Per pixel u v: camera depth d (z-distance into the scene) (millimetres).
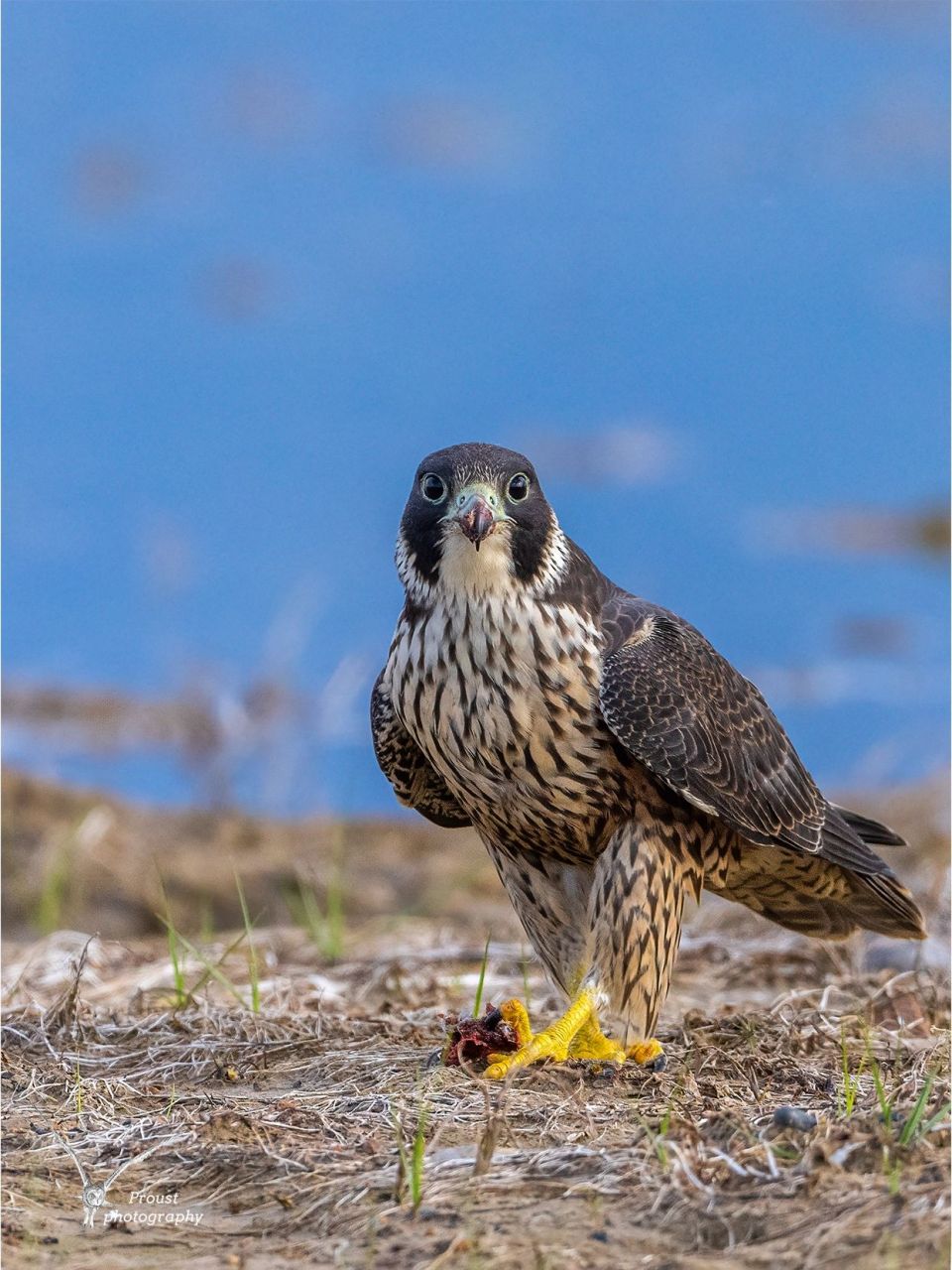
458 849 19625
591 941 10516
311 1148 8477
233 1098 9516
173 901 17781
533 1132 8547
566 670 10445
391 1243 7246
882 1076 9727
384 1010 11773
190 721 21938
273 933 15406
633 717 10430
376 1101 9117
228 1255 7352
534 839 10961
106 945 14664
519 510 10406
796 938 14617
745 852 11852
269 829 20047
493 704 10383
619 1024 10609
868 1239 6695
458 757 10656
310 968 13812
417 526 10555
